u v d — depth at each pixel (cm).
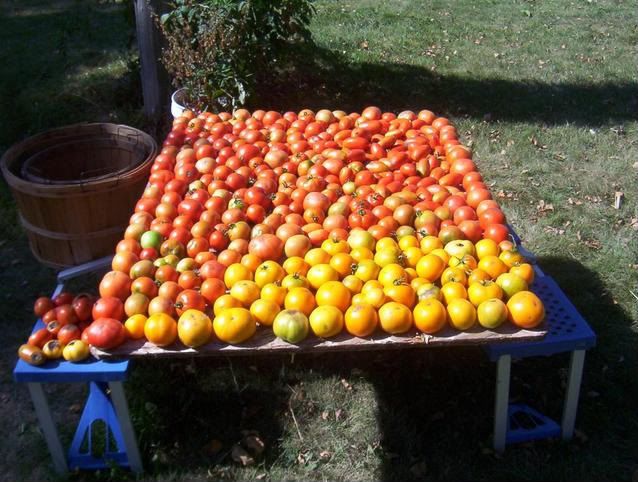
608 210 508
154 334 252
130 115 623
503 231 304
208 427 326
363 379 355
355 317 255
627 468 304
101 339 251
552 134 621
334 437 324
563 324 292
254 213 320
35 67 734
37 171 390
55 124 620
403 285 267
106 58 757
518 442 314
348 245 299
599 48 849
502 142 608
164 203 325
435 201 330
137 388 339
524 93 708
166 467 305
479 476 302
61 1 959
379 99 684
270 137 403
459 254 288
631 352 372
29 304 413
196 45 544
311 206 324
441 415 333
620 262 448
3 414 337
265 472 306
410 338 258
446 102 683
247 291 271
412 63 775
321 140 395
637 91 720
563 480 299
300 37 721
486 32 895
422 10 982
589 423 326
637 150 597
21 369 261
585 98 700
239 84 529
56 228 377
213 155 376
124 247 299
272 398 344
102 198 371
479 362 364
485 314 257
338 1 1003
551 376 353
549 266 444
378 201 328
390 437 322
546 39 876
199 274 284
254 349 256
